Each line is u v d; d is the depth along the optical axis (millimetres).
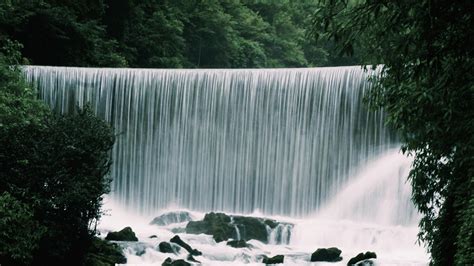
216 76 37656
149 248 27062
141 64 54844
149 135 38031
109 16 51938
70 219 21219
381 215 32656
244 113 37062
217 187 37312
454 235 17906
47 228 20312
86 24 44500
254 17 80688
